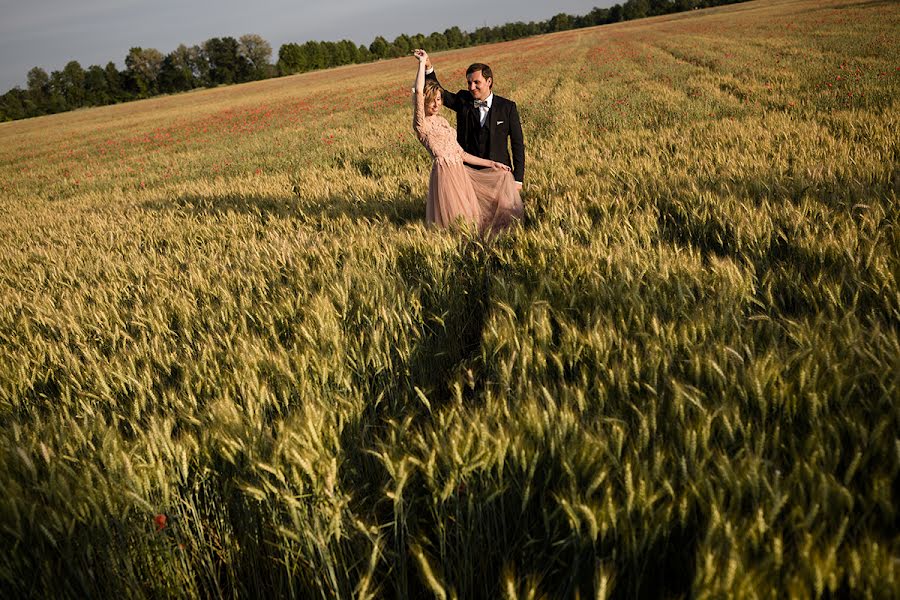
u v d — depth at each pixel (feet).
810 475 4.16
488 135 15.89
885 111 28.55
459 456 4.83
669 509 4.11
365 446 6.68
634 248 10.50
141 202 32.76
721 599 3.34
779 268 9.82
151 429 5.99
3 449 5.77
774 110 35.58
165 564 5.51
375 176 31.24
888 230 10.22
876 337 5.79
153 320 10.46
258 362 7.63
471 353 9.16
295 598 5.19
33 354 9.91
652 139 28.89
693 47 104.12
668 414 5.40
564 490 4.64
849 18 114.93
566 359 6.98
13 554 4.78
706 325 6.88
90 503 5.06
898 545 3.40
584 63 104.17
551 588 4.85
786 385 5.20
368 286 10.29
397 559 5.44
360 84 142.72
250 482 5.62
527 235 12.02
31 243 24.85
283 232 18.44
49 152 92.12
